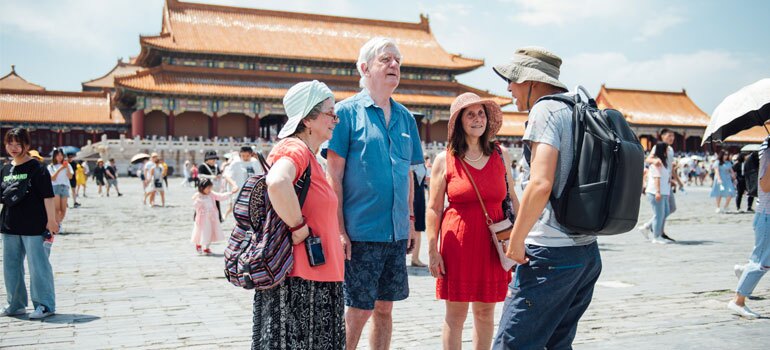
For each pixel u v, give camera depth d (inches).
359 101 234.5
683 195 1647.4
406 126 243.9
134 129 2992.1
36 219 326.3
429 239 238.2
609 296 374.0
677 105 4106.8
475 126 230.1
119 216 995.3
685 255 546.0
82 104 3280.0
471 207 232.7
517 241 175.3
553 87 199.2
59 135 3221.0
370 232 224.2
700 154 3811.5
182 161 2792.8
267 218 183.2
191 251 597.6
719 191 1048.8
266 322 185.5
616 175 170.2
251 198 186.2
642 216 1018.7
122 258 550.0
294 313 185.5
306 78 3157.0
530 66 199.3
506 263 229.1
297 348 184.5
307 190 189.2
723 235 703.7
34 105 3189.0
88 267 498.9
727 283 413.4
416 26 3624.5
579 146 175.3
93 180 2390.5
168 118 2947.8
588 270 189.6
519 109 206.2
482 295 230.4
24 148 325.7
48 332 300.8
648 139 4033.0
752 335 286.2
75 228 810.2
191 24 3068.4
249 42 3078.2
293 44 3164.4
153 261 531.2
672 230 764.0
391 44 233.9
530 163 188.2
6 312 335.9
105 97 3344.0
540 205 173.0
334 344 190.5
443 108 3321.9
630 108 3971.5
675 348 266.5
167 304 362.0
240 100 3034.0
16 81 4170.8
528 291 187.0
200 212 576.4
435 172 240.2
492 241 232.2
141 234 745.0
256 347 187.3
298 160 184.4
